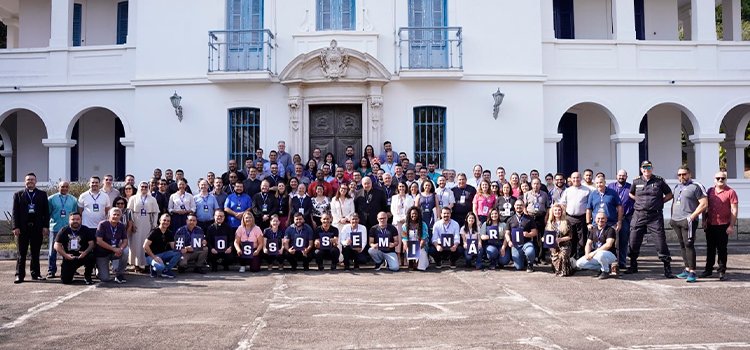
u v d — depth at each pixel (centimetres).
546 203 1170
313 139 1536
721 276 985
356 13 1527
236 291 912
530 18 1548
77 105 1622
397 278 1033
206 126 1531
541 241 1165
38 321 724
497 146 1534
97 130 1850
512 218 1123
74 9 1852
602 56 1620
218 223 1112
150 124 1540
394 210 1158
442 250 1129
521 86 1542
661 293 878
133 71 1606
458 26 1534
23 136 1859
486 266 1152
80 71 1627
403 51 1520
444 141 1534
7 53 1641
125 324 707
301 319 730
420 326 695
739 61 1652
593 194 1057
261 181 1245
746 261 1205
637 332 662
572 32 1794
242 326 696
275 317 740
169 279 1029
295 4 1530
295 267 1134
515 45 1543
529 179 1523
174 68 1538
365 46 1512
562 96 1602
